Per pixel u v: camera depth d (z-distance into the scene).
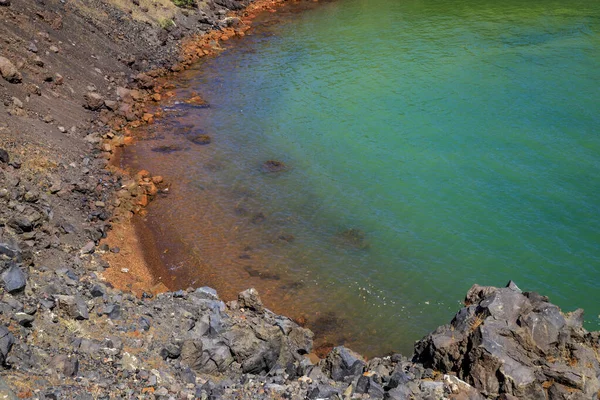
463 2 65.94
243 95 43.81
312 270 25.84
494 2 65.31
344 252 27.23
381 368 18.61
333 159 35.47
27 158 27.89
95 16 46.66
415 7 65.12
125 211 28.67
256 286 24.62
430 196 32.00
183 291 22.23
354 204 31.08
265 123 39.59
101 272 23.31
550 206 31.03
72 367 15.25
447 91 43.97
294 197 31.45
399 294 24.67
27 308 17.27
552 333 17.06
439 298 24.55
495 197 31.89
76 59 40.31
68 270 21.27
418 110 41.38
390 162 35.34
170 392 15.78
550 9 61.81
